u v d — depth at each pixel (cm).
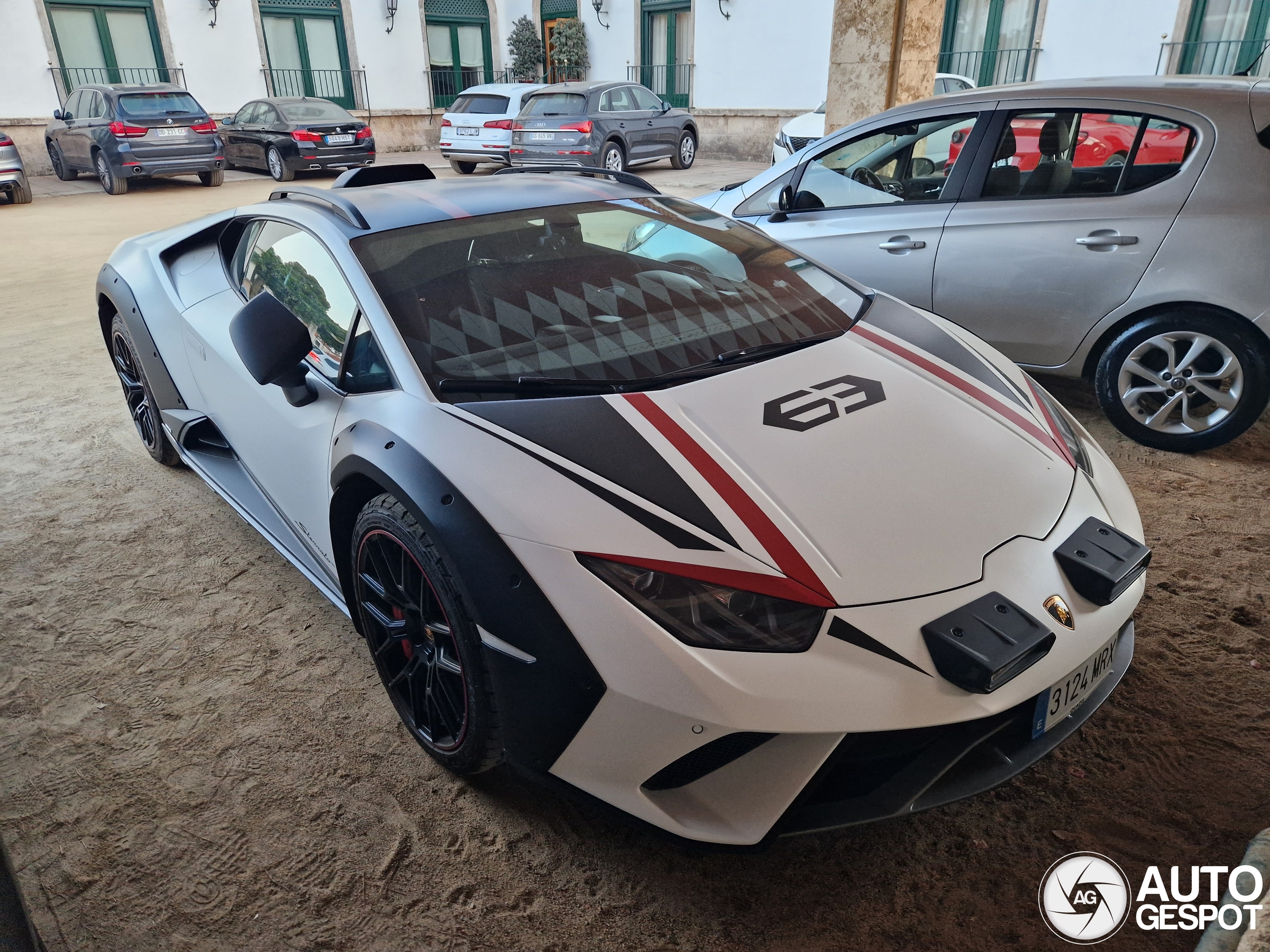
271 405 252
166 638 266
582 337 215
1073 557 175
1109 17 1279
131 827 198
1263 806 191
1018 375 242
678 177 1390
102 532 332
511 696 169
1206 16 1203
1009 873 179
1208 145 331
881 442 191
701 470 176
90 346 579
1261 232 321
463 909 175
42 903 180
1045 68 1368
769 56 1683
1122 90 352
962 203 388
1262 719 216
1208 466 354
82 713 235
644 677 155
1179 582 275
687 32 1856
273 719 231
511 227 250
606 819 197
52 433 433
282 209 278
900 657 154
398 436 192
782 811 156
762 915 172
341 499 211
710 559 160
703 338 222
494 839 192
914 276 403
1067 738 184
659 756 159
